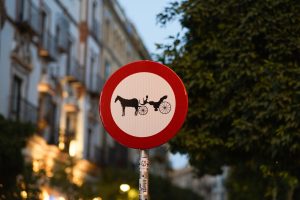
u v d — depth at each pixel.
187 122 10.95
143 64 5.97
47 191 24.81
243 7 10.47
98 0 38.09
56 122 30.23
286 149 10.06
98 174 37.06
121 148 42.12
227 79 10.28
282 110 9.59
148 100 5.92
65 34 30.75
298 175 11.22
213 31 10.83
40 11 27.52
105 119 5.95
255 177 18.08
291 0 10.05
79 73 33.34
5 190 16.39
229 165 13.67
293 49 9.96
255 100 9.91
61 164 27.09
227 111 10.40
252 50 10.21
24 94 25.98
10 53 24.33
